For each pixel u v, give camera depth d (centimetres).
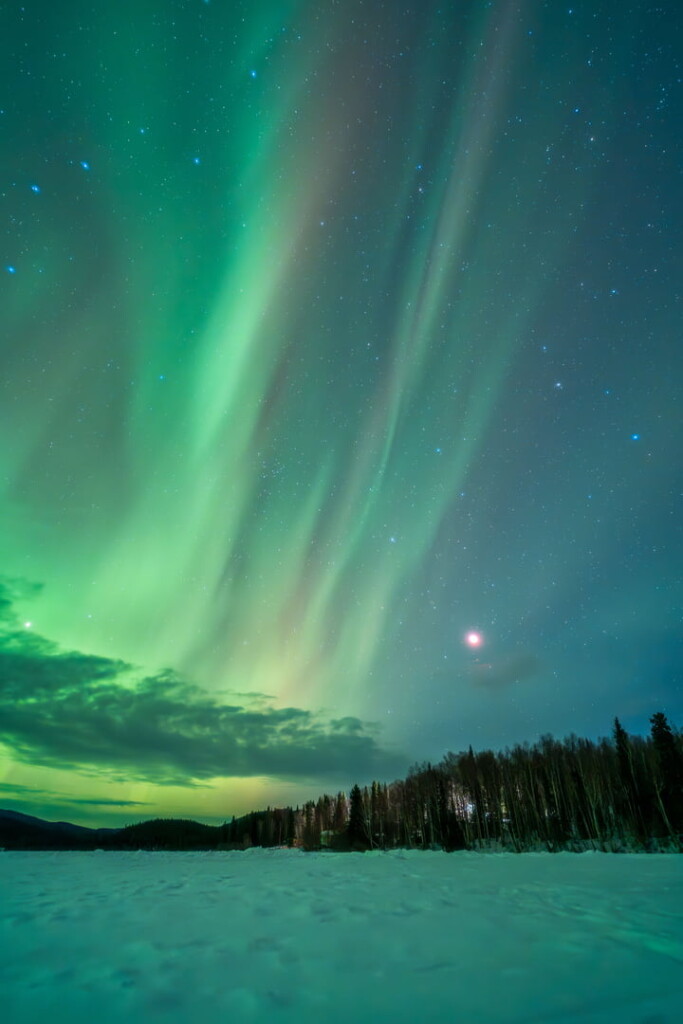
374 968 634
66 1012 504
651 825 5369
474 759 9781
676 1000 514
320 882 1614
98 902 1170
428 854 4409
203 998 539
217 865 2631
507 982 576
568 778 7150
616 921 902
